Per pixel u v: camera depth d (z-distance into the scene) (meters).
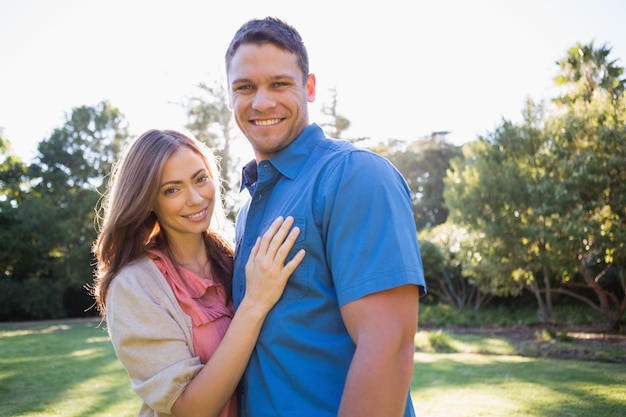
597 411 5.96
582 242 13.38
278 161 1.77
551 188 13.61
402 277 1.39
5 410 6.33
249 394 1.65
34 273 27.19
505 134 15.01
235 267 1.93
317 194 1.59
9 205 26.02
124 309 1.80
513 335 15.17
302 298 1.58
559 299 20.59
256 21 1.78
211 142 21.72
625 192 12.98
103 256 2.01
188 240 2.12
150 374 1.74
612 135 12.69
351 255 1.45
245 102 1.76
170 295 1.86
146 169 1.94
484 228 14.94
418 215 30.64
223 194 2.90
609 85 14.05
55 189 28.20
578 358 10.53
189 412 1.63
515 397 6.73
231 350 1.60
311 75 1.91
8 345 13.07
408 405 1.63
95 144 28.84
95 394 7.20
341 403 1.38
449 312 20.05
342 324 1.55
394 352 1.38
